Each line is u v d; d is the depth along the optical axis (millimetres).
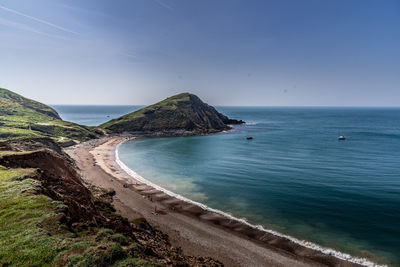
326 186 49094
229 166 68250
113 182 51969
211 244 28594
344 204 40156
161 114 171375
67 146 100062
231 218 36000
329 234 31188
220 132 157125
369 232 31469
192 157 82000
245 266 24625
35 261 12484
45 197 19844
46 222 16172
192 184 52625
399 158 74438
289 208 39375
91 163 69938
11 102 164375
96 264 12344
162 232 30625
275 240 29891
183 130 158125
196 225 33500
